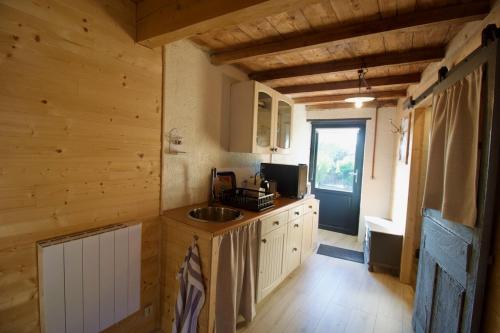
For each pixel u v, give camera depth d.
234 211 2.10
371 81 2.80
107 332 1.55
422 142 2.60
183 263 1.64
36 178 1.20
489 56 1.10
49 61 1.21
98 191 1.45
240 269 1.80
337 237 4.13
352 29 1.70
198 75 2.15
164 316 1.85
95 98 1.40
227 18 1.23
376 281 2.68
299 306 2.20
